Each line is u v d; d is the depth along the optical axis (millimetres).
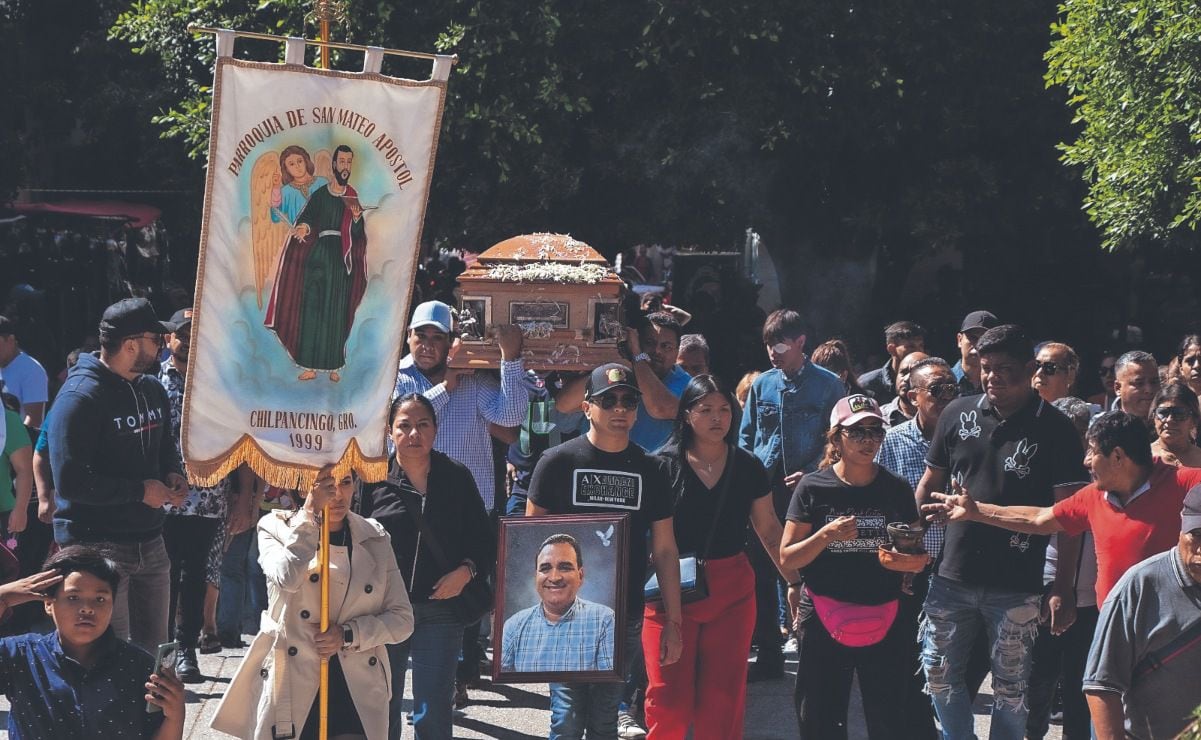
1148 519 6516
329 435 6055
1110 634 5492
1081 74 13984
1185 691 5395
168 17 18938
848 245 20984
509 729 9031
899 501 7348
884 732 7348
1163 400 7660
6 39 23844
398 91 6016
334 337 6043
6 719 8891
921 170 19516
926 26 17594
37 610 9023
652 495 7207
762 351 20797
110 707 5410
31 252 19750
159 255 23094
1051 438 7398
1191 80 12672
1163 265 21750
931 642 7582
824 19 17297
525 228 18312
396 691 7309
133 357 7605
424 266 22375
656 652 7238
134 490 7527
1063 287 22266
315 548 6359
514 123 16750
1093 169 14258
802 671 7398
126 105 23750
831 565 7277
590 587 6848
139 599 7902
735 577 7410
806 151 19312
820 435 10234
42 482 8797
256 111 5816
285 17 17516
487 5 16562
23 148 23891
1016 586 7367
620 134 17844
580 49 17203
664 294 21125
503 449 9805
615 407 7105
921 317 22297
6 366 11828
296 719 6340
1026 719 8375
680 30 16891
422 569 7234
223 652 10797
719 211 19141
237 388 5918
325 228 5961
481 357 9086
